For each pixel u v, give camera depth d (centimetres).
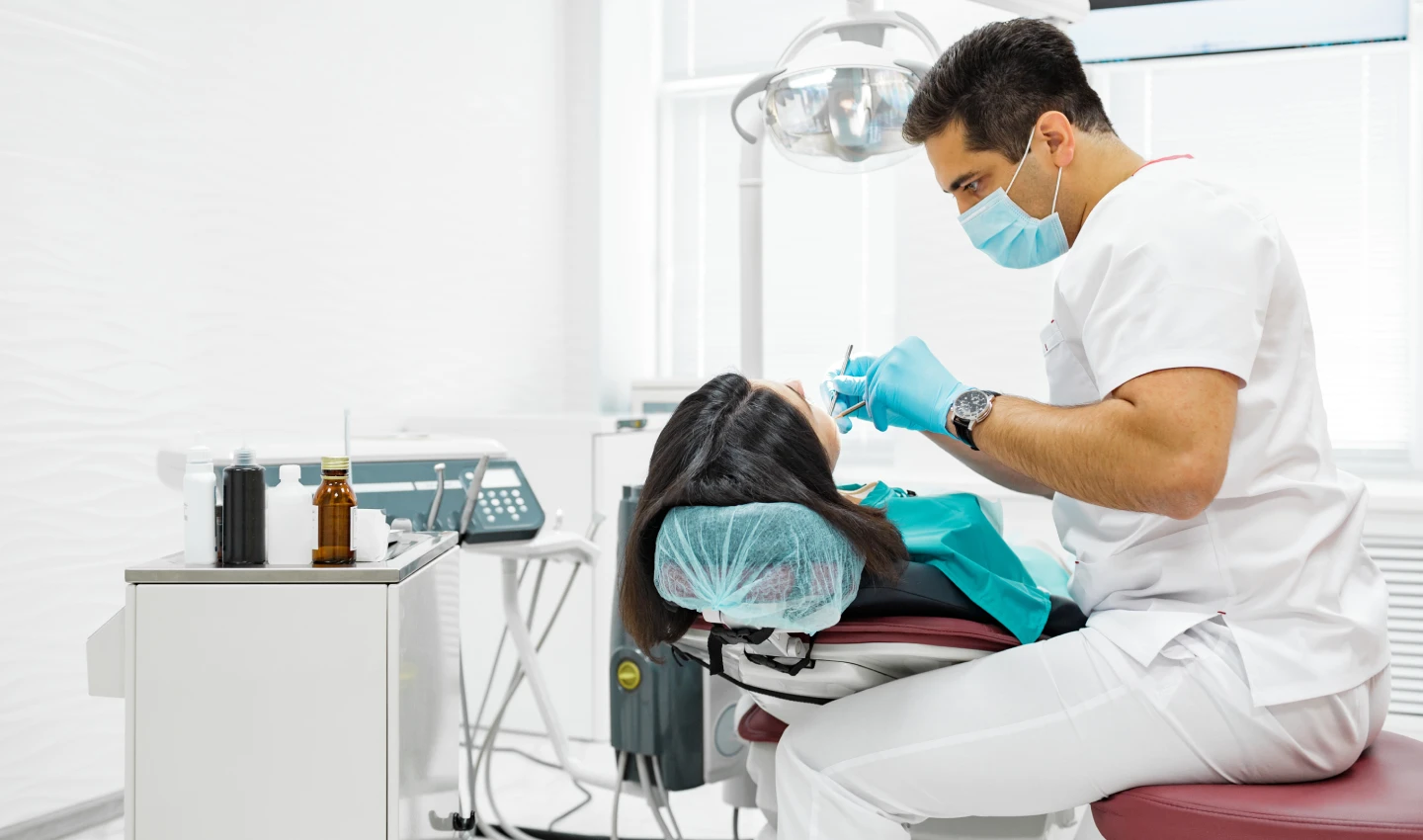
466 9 338
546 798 249
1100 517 131
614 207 397
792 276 414
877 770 117
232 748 119
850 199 405
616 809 188
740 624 110
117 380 223
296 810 118
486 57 347
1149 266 109
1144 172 118
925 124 129
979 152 126
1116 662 111
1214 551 113
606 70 390
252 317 258
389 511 175
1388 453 324
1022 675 114
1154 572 119
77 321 214
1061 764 112
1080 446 108
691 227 430
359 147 293
